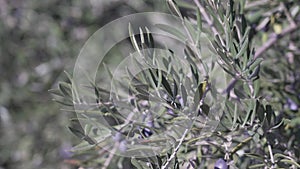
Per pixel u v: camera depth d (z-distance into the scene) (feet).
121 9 5.04
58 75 5.20
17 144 5.10
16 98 5.22
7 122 5.15
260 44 2.64
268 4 2.60
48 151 4.90
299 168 2.01
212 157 2.09
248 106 1.93
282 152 2.05
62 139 4.77
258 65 1.91
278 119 2.02
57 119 4.89
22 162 5.03
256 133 1.97
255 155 1.99
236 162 2.01
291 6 2.58
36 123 5.03
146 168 1.86
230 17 1.91
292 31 2.60
